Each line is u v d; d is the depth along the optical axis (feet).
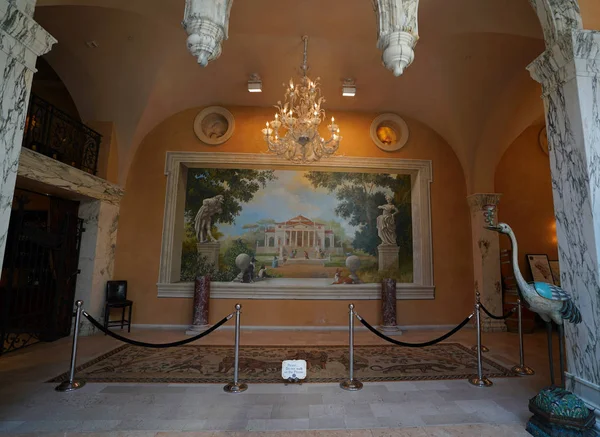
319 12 16.38
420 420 10.09
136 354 16.80
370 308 23.49
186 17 9.12
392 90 23.09
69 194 19.66
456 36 17.89
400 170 25.27
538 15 11.08
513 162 27.37
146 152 24.22
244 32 17.98
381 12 9.80
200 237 24.17
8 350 16.80
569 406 8.62
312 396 11.89
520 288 10.22
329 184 25.17
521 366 14.60
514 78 20.43
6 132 9.12
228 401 11.42
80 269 20.85
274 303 23.26
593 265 9.29
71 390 12.16
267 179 25.02
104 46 18.89
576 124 9.82
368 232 24.84
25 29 9.32
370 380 13.51
